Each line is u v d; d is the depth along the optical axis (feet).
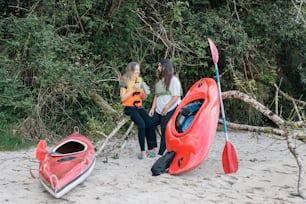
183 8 32.63
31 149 26.02
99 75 30.83
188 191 17.17
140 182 18.38
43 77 28.45
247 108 37.88
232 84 36.63
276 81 40.73
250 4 37.83
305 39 37.42
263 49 38.27
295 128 22.20
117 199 16.03
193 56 34.37
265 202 15.94
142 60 33.65
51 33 28.63
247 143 28.96
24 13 33.50
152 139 23.53
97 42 33.12
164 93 22.72
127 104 22.67
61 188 15.83
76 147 20.33
